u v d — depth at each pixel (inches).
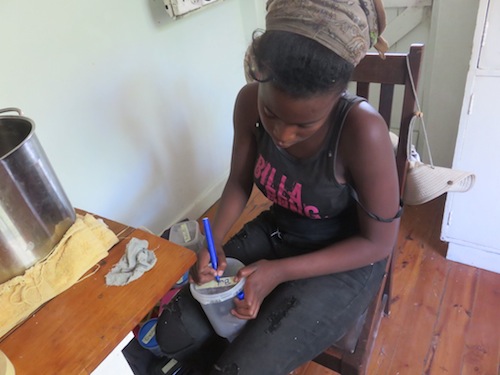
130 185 59.5
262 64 23.6
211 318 33.7
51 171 25.2
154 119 60.0
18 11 40.5
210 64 67.4
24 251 24.1
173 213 69.2
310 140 30.1
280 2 23.2
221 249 37.0
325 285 33.9
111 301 23.5
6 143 27.0
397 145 38.4
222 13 66.6
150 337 44.8
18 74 42.2
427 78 68.2
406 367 47.3
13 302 23.3
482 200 51.7
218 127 74.3
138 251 26.5
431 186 39.0
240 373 29.3
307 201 33.6
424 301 54.5
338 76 23.0
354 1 22.5
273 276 32.6
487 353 47.6
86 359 20.7
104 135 53.2
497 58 41.6
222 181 79.3
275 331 31.1
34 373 20.3
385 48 29.2
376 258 34.0
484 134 46.9
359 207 32.5
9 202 22.3
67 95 47.4
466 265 58.9
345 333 33.6
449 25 59.8
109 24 49.5
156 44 56.6
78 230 26.7
